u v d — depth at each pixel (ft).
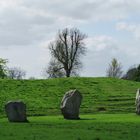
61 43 516.73
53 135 116.16
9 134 119.55
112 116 202.59
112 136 114.11
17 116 168.55
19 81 330.75
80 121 167.02
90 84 336.70
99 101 281.74
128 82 353.51
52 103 275.39
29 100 279.08
